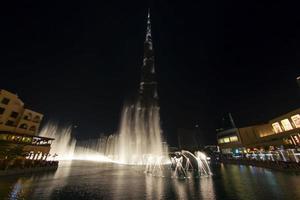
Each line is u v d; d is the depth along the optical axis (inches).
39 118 2178.9
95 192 907.4
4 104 1776.6
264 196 738.2
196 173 1744.6
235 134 2810.0
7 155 1483.8
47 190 913.5
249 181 1095.0
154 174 1798.7
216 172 1691.7
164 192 904.3
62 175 1574.8
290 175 1208.2
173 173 1861.5
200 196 799.1
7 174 1273.4
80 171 2030.0
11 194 800.3
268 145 2274.9
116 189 988.6
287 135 2017.7
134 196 825.5
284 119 2043.6
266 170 1558.8
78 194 855.1
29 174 1446.9
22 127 1956.2
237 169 1809.8
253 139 2613.2
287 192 773.3
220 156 3058.6
